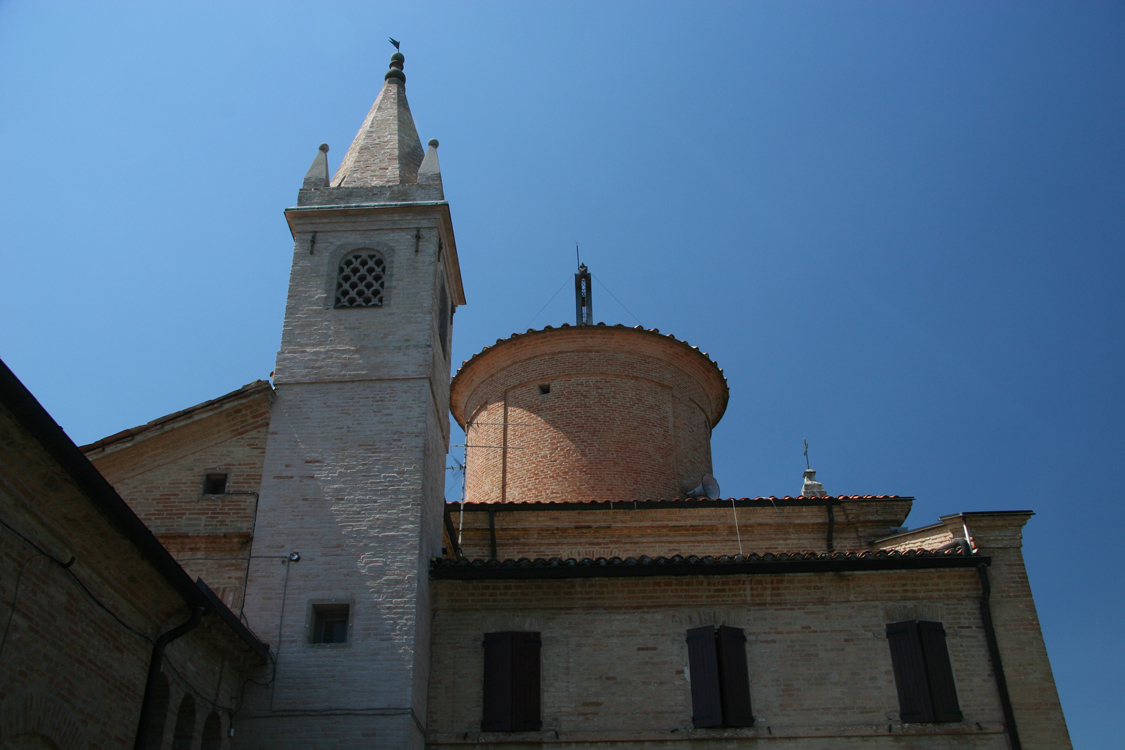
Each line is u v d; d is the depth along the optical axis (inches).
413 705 633.0
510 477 1061.1
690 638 714.2
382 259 821.9
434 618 719.1
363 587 668.1
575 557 888.9
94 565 430.0
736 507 901.2
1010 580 735.7
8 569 373.7
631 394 1084.5
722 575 733.9
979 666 703.1
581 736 678.5
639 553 892.0
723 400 1197.7
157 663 488.4
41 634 394.9
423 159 909.8
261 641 643.5
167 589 477.1
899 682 696.4
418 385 751.7
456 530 896.3
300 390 752.3
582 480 1027.3
